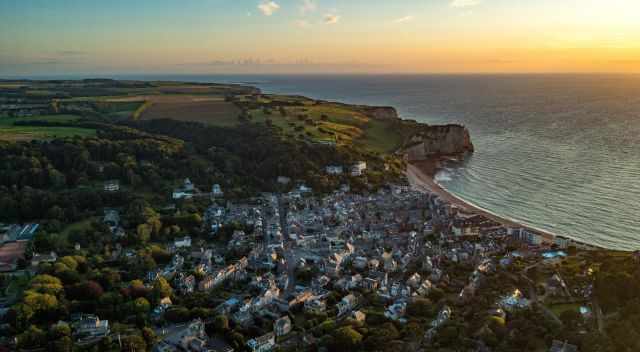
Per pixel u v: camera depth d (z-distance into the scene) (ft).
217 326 567.18
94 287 627.46
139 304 595.06
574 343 490.49
